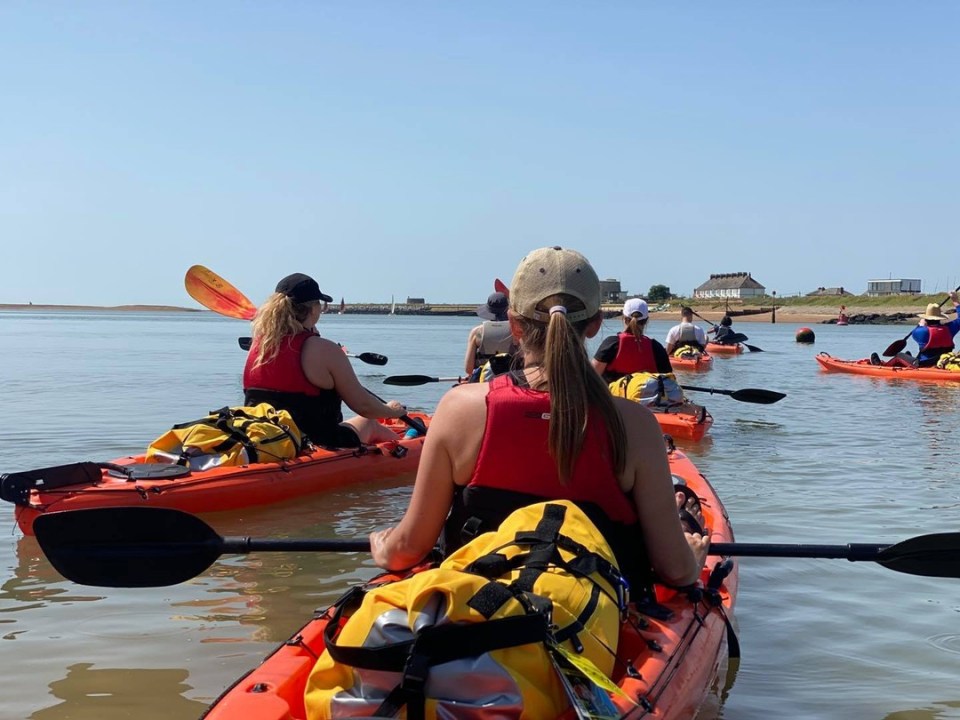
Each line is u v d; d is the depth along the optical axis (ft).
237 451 19.80
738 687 11.38
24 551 16.88
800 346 101.24
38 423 33.17
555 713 7.50
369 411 22.08
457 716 7.13
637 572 9.68
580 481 8.78
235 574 15.56
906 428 33.45
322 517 19.20
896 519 19.51
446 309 390.01
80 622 13.35
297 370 21.15
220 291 31.37
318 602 14.23
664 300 325.42
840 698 11.13
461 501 9.22
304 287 21.45
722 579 11.96
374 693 7.46
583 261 9.22
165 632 12.97
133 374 56.59
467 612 7.24
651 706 8.34
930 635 13.26
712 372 60.64
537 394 8.75
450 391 9.17
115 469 18.53
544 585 7.88
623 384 30.71
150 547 11.32
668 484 9.09
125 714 10.41
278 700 8.23
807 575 16.06
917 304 234.79
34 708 10.55
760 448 28.81
